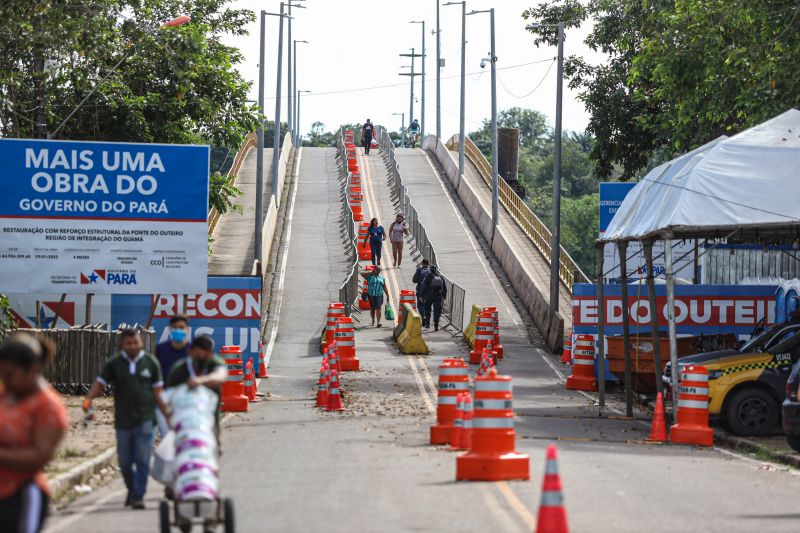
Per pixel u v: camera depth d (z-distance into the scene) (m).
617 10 145.88
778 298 91.62
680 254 122.56
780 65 89.88
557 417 71.12
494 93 167.75
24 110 91.25
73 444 51.94
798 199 62.97
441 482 42.69
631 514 36.50
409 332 108.00
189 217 80.56
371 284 126.38
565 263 147.50
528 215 175.25
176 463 31.52
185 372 37.47
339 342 95.94
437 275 126.31
